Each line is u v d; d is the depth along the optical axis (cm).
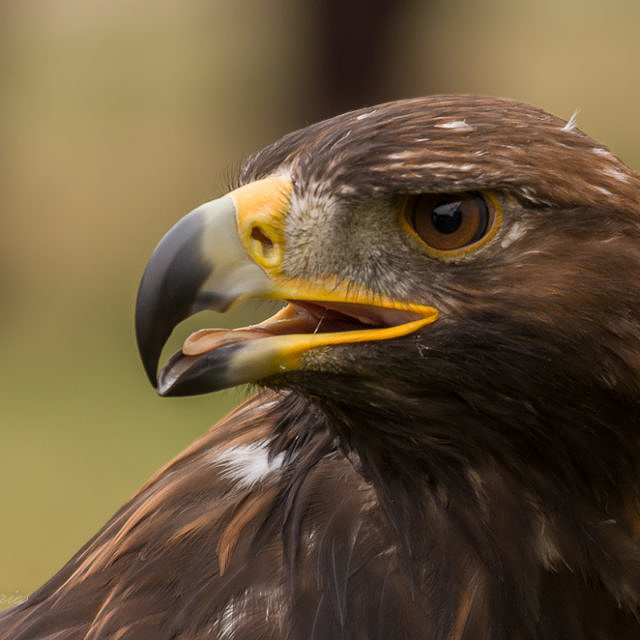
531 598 250
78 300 643
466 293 249
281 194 249
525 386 249
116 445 485
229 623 249
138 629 249
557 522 250
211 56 851
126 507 253
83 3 927
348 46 711
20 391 544
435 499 250
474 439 250
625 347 249
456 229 249
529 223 248
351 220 249
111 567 251
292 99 743
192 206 725
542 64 862
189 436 496
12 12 893
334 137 249
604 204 248
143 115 807
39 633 251
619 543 250
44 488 454
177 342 489
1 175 748
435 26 779
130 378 560
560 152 248
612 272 248
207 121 795
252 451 252
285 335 249
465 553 250
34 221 718
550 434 250
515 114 249
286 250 249
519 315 248
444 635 249
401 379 249
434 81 771
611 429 249
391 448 250
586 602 250
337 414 250
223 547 250
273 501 251
